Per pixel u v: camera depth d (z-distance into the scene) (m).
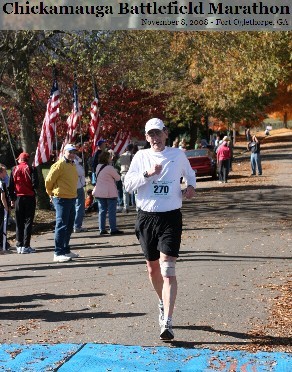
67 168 14.14
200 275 11.84
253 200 26.56
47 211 25.72
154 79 36.78
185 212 23.41
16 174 15.77
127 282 11.48
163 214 8.11
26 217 15.86
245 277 11.61
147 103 34.34
